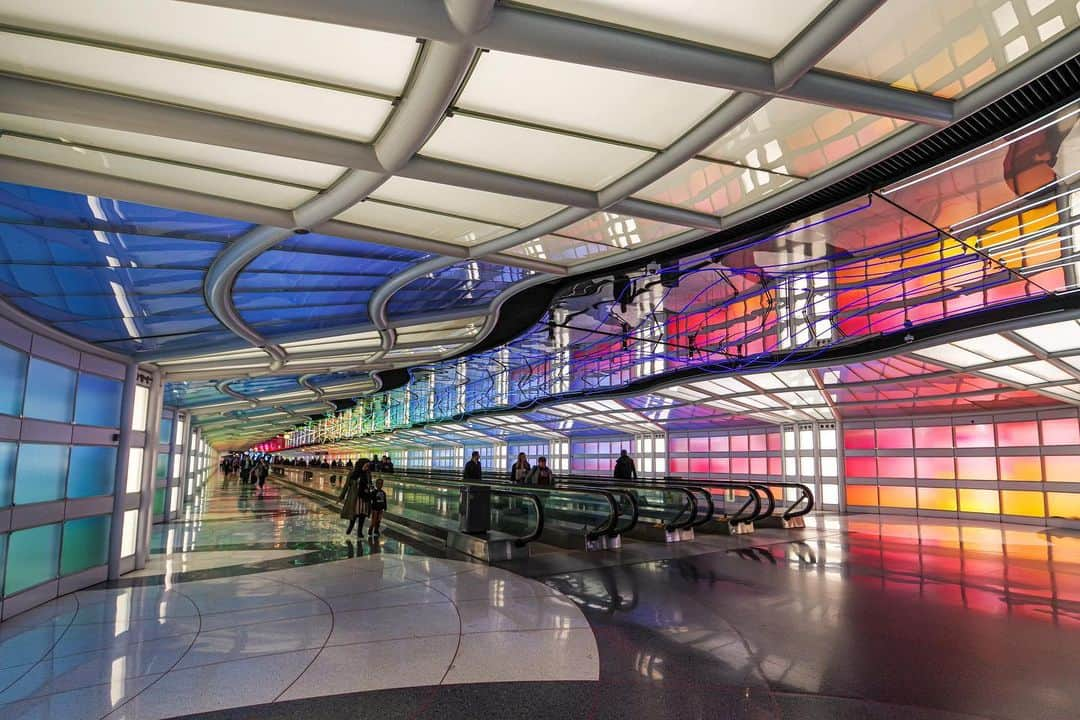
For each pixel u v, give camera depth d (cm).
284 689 498
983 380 1480
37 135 443
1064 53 407
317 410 3897
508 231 721
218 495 3188
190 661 567
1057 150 612
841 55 410
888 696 481
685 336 1941
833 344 1442
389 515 1833
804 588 862
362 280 955
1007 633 646
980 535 1453
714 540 1352
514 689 498
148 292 780
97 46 350
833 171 566
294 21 333
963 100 464
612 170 551
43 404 805
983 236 840
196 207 523
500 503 1390
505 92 429
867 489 2117
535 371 2728
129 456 1025
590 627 673
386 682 513
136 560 1045
